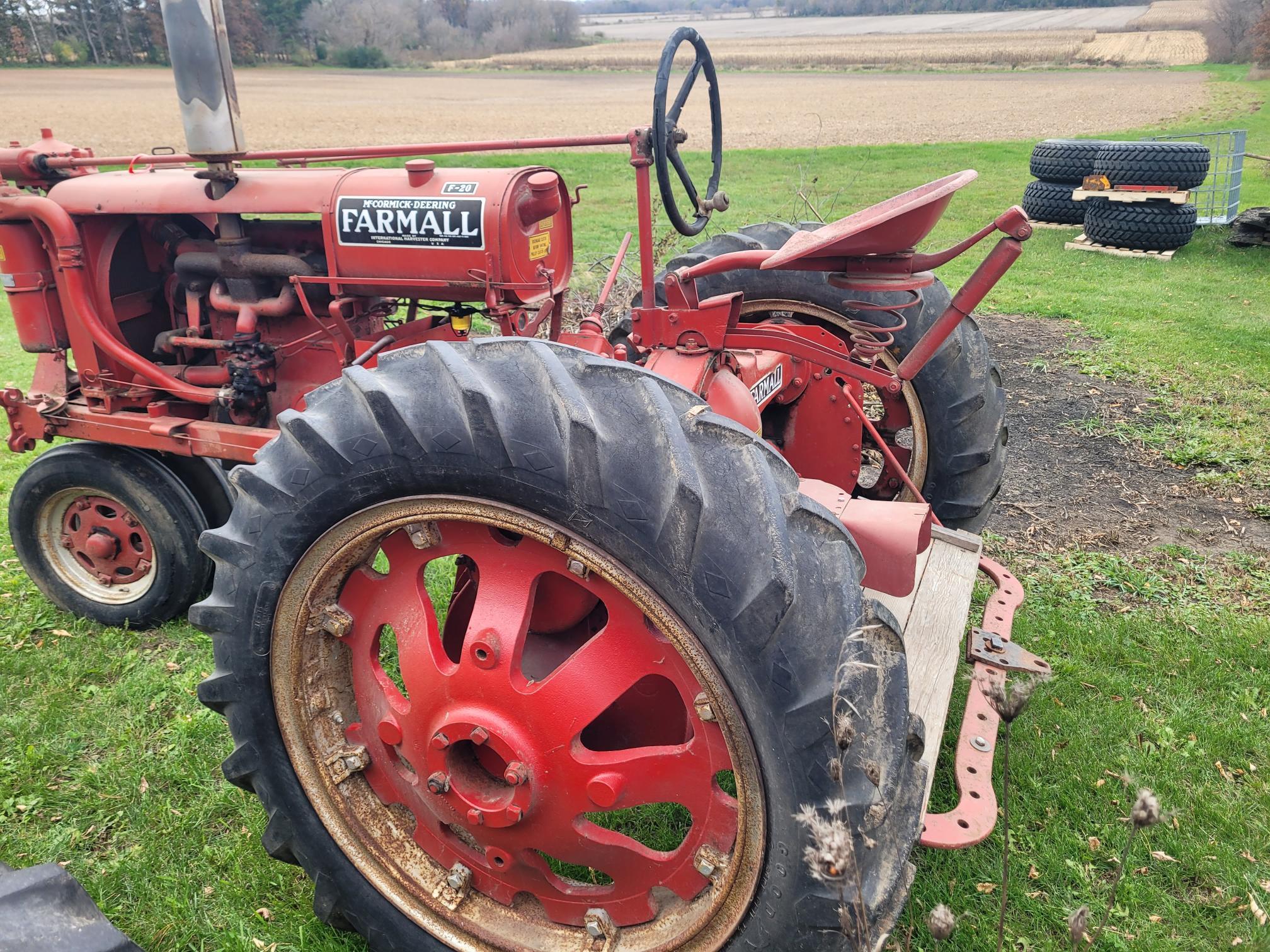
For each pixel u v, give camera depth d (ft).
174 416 11.76
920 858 8.21
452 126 100.42
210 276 11.23
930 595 9.57
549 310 10.00
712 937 5.83
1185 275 30.50
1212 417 18.44
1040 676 9.05
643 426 5.45
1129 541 14.25
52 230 10.74
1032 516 15.12
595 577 5.77
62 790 9.23
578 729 5.91
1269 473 16.21
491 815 6.16
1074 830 8.59
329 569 6.30
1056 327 24.72
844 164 61.72
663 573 5.26
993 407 11.43
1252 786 9.11
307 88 154.81
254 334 10.98
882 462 13.64
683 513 5.15
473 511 5.78
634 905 6.31
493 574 6.16
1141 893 7.89
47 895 6.41
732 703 5.28
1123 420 18.67
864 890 5.21
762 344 8.66
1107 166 34.35
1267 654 11.18
